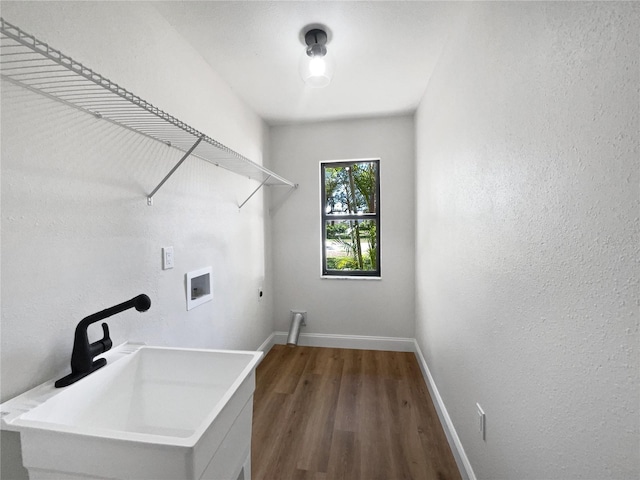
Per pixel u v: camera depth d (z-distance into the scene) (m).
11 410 0.74
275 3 1.37
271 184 3.01
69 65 0.70
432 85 2.00
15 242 0.81
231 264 2.15
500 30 1.00
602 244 0.59
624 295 0.54
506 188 0.97
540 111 0.78
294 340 2.91
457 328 1.49
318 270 3.01
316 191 2.99
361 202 3.05
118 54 1.18
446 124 1.67
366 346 2.95
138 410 1.06
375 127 2.85
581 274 0.64
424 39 1.64
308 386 2.23
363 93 2.32
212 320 1.89
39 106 0.88
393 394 2.11
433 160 1.99
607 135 0.57
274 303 3.10
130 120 1.14
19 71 0.83
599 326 0.60
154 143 1.37
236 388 0.82
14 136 0.81
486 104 1.12
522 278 0.88
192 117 1.69
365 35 1.61
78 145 1.00
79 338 0.91
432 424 1.77
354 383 2.27
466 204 1.35
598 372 0.60
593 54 0.60
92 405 0.91
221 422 0.73
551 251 0.74
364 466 1.46
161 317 1.42
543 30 0.77
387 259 2.90
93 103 1.01
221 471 0.75
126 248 1.20
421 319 2.51
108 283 1.11
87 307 1.02
